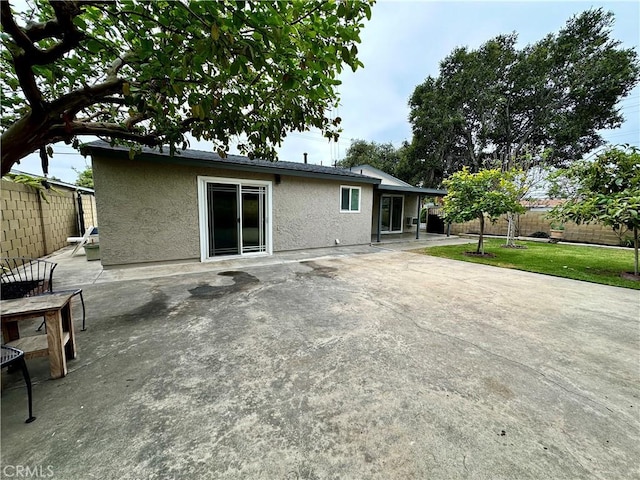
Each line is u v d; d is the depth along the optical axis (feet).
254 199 25.22
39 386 6.79
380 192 42.19
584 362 8.23
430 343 9.30
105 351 8.52
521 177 32.73
